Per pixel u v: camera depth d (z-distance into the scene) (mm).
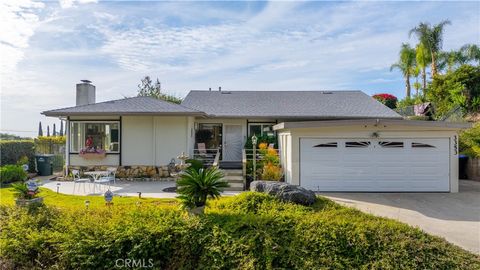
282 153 14531
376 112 18844
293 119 18453
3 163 15508
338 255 4871
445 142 11992
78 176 13664
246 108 19344
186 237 5113
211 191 5973
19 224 5602
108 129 16156
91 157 15844
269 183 7605
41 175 17234
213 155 17688
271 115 18062
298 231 5234
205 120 18797
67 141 15992
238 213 6059
